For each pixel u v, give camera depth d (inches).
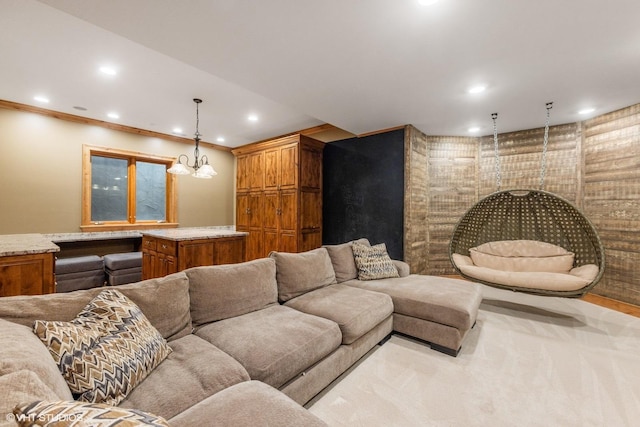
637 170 133.6
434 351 93.0
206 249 134.3
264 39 85.5
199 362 55.4
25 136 155.2
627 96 125.8
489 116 153.0
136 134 199.0
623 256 139.3
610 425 61.6
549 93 123.1
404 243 169.9
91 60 106.3
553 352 92.5
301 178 195.3
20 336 40.5
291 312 83.4
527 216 145.0
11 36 91.0
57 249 90.3
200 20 76.6
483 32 81.5
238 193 236.8
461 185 191.2
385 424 61.8
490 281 123.1
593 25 77.9
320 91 123.1
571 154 159.6
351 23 78.0
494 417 63.9
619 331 108.2
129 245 194.1
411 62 98.7
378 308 91.5
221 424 38.6
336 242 205.5
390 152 177.2
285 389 60.4
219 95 139.9
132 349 49.5
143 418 25.1
